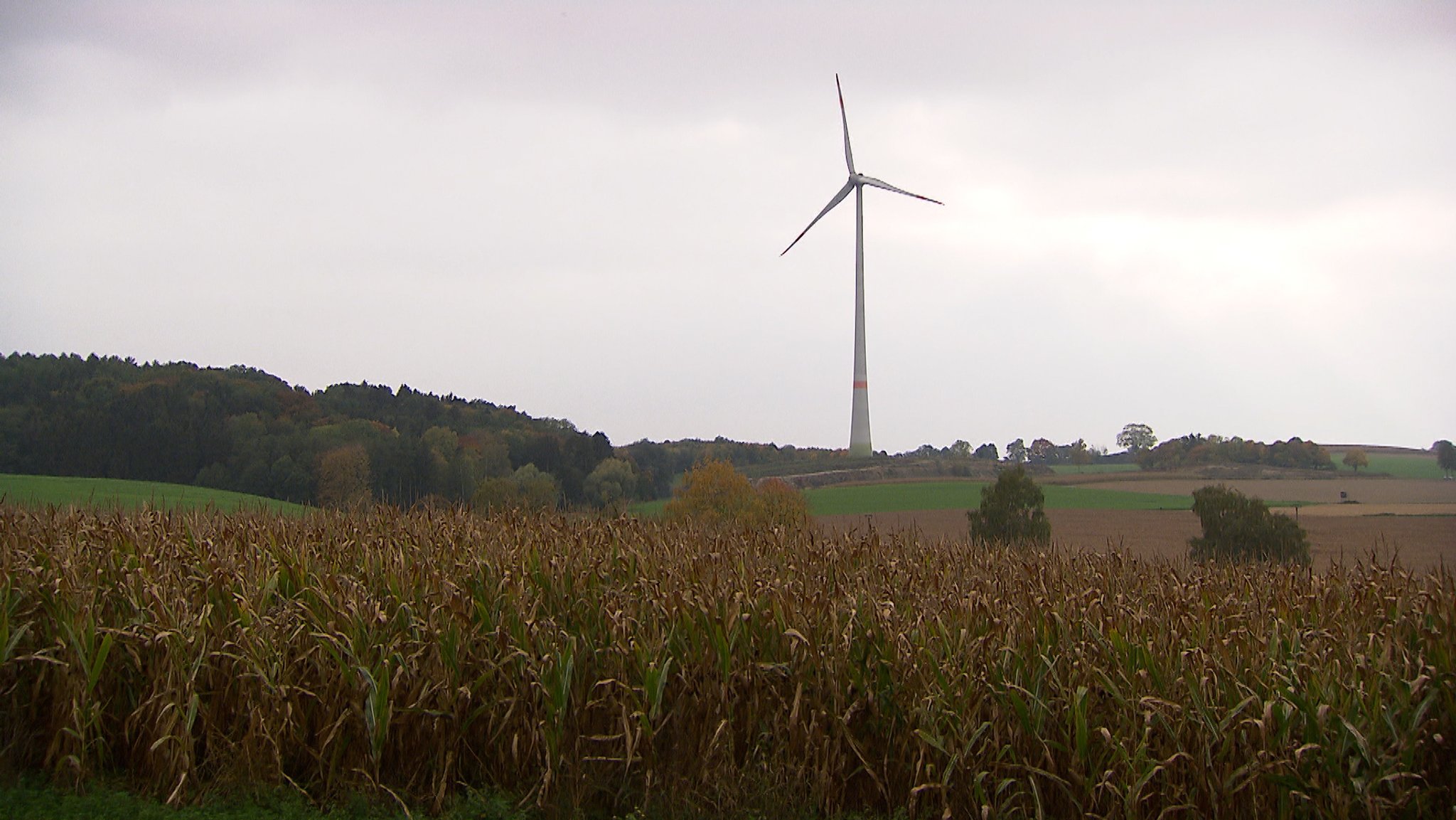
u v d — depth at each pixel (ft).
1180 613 34.06
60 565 33.06
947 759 28.73
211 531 41.32
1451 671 28.37
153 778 28.73
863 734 30.04
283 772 29.04
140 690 30.48
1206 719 27.17
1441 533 141.90
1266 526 123.75
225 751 29.22
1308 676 28.86
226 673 30.30
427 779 29.50
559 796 28.17
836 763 29.30
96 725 29.30
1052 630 31.37
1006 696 28.99
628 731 28.22
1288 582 40.47
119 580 33.22
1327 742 26.71
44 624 30.94
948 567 42.68
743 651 30.58
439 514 47.60
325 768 29.19
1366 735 26.76
